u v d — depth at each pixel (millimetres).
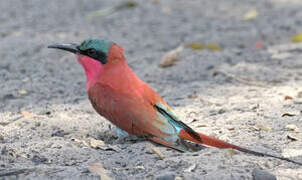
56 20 24719
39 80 15688
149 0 28938
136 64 17531
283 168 8469
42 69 16922
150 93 9883
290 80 14602
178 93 13867
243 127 10617
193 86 14469
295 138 9781
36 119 11438
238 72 15664
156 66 17141
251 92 13484
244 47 19391
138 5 27703
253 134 10188
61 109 12516
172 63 17062
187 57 17938
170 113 9766
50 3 29172
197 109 12219
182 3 28203
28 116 11688
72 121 11438
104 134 10750
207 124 10977
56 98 13859
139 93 9812
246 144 9602
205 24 23594
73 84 15336
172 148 9484
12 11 27172
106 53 10227
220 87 14219
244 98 12938
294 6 26453
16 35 21625
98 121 11500
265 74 15336
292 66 16203
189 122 11203
